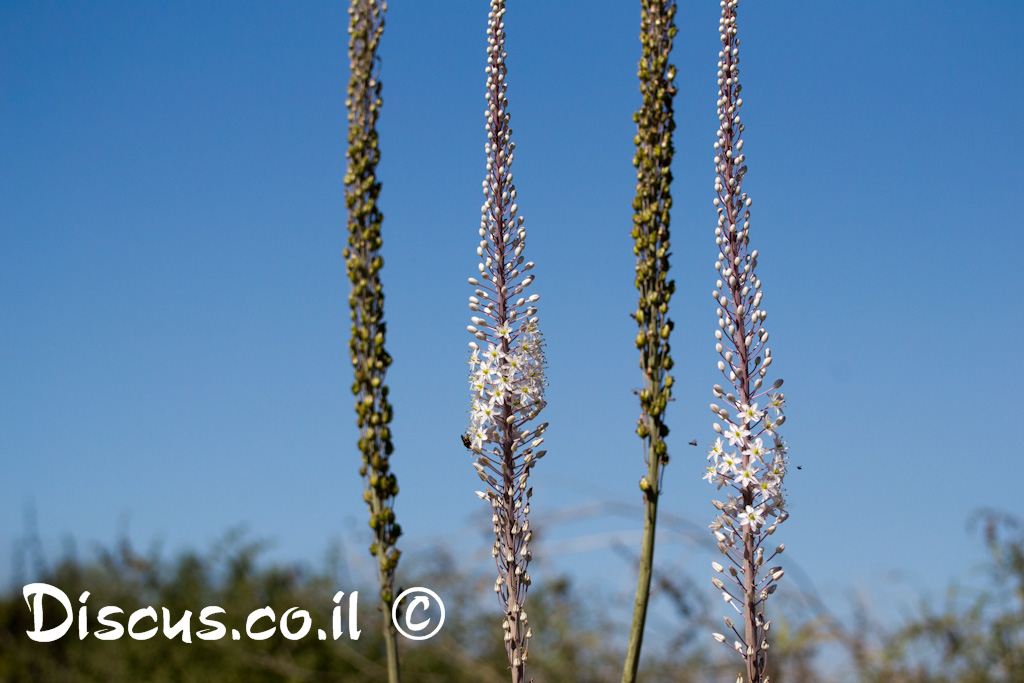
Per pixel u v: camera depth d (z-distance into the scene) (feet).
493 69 4.54
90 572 9.41
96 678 8.42
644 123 4.29
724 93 4.47
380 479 4.22
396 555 4.21
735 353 4.42
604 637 6.66
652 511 4.20
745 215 4.44
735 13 4.48
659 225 4.26
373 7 4.34
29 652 8.93
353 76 4.32
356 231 4.28
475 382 4.49
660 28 4.31
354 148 4.29
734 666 5.97
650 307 4.24
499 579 4.44
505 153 4.53
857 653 5.88
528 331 4.50
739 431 4.38
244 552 8.59
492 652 7.14
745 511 4.36
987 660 5.83
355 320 4.26
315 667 7.66
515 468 4.48
